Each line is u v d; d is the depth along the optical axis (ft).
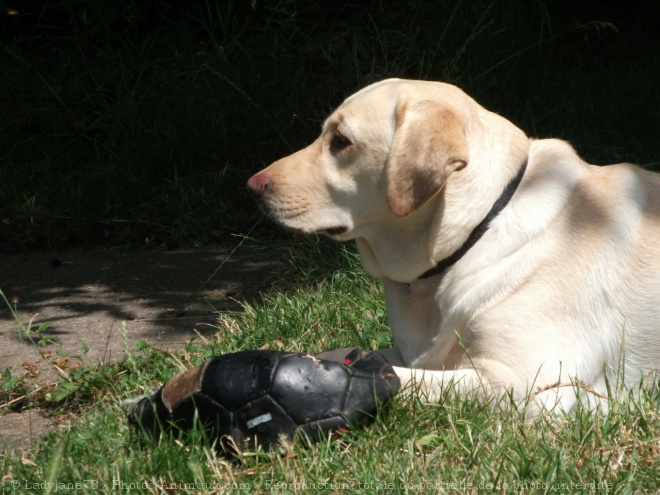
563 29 35.37
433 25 31.53
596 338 12.35
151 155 29.25
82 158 30.91
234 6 35.78
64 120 31.89
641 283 12.58
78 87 32.40
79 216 27.37
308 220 13.44
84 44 34.99
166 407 11.41
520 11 32.60
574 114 29.07
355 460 10.78
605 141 27.71
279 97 29.99
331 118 13.48
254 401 10.94
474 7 30.86
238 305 20.71
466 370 12.21
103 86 31.86
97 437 11.97
